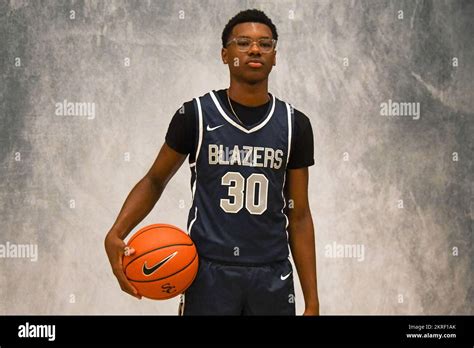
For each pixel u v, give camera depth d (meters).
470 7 3.61
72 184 3.49
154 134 3.50
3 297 3.48
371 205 3.58
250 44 2.15
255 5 3.50
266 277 2.15
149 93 3.48
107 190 3.49
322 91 3.55
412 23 3.57
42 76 3.46
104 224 3.50
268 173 2.16
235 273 2.12
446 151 3.62
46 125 3.47
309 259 2.27
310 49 3.53
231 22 2.22
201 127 2.16
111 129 3.48
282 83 3.53
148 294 2.11
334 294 3.57
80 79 3.47
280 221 2.20
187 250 2.10
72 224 3.50
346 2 3.54
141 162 3.50
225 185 2.14
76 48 3.46
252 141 2.16
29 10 3.45
